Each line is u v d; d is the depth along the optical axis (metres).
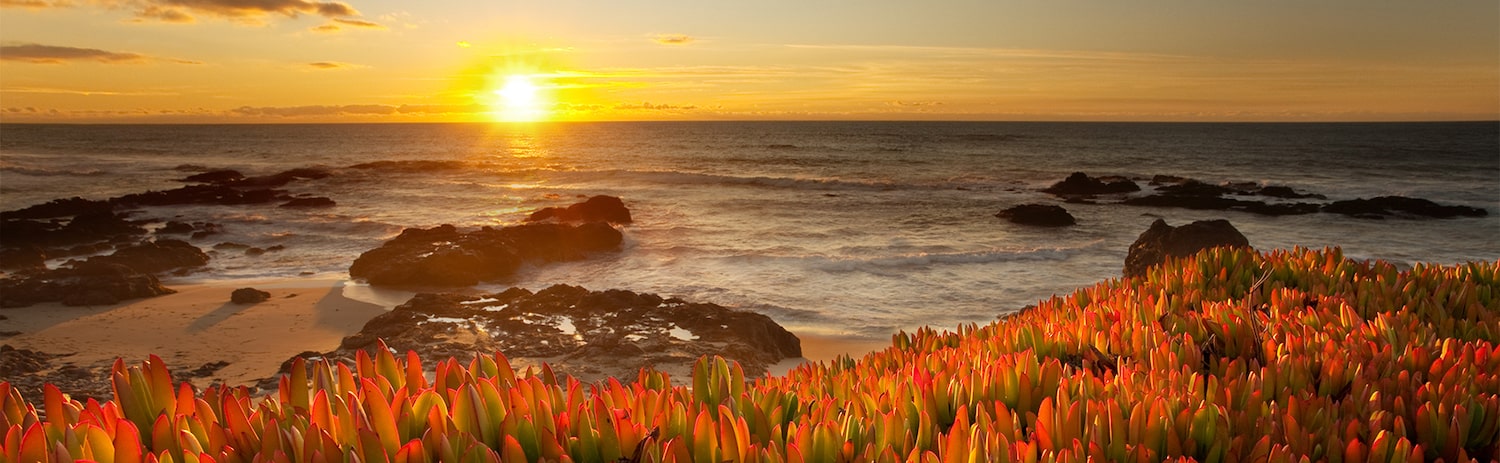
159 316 14.40
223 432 2.26
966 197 42.19
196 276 20.42
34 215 35.47
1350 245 27.45
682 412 2.54
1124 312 4.85
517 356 11.08
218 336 13.04
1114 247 23.78
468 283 18.59
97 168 66.31
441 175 54.84
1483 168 58.88
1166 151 81.81
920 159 72.88
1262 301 5.47
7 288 15.46
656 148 92.44
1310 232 30.20
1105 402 2.91
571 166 63.31
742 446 2.33
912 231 28.88
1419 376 3.41
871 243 25.73
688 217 32.97
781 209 35.81
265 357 11.79
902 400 2.91
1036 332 4.28
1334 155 73.06
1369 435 2.89
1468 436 2.98
